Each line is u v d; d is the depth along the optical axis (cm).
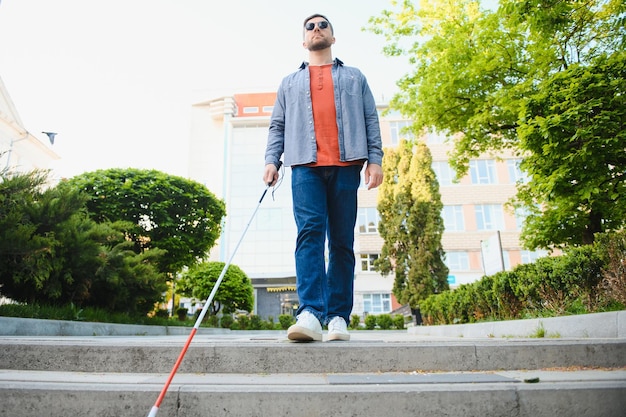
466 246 2652
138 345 230
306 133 291
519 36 916
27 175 683
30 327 527
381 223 2250
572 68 626
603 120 568
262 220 3294
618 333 338
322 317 261
